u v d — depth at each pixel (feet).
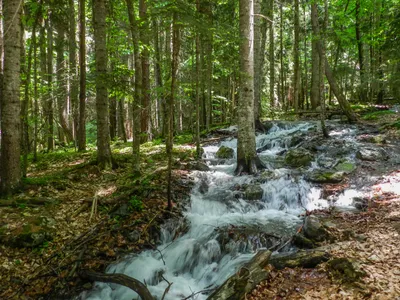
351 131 43.42
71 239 20.47
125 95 30.94
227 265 18.69
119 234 21.76
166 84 27.04
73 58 49.21
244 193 27.66
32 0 30.99
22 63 36.17
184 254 20.77
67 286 17.56
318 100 67.92
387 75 53.57
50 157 42.11
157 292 17.83
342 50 75.36
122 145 52.54
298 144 41.45
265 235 20.75
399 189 24.90
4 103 23.26
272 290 14.60
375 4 60.13
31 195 24.22
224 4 53.16
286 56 90.74
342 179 28.84
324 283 14.43
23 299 16.22
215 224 22.94
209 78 37.91
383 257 15.48
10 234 19.19
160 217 23.72
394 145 35.58
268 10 61.46
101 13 30.78
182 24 20.06
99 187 28.19
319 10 70.28
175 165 34.47
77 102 51.42
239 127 32.83
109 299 17.75
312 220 20.21
